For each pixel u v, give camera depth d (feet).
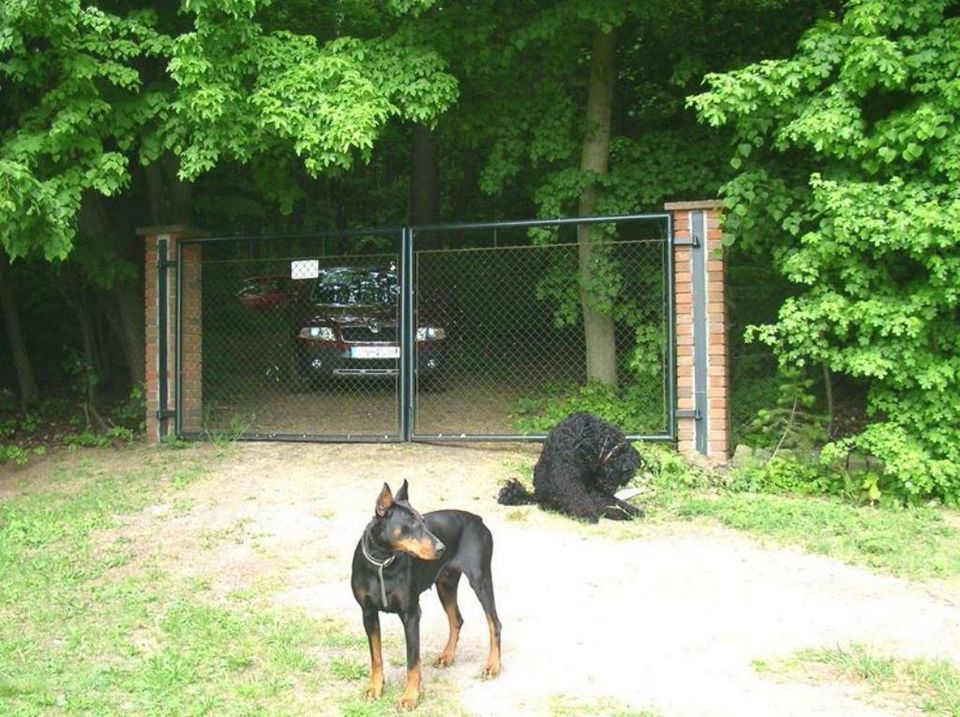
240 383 35.88
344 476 26.61
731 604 17.85
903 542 21.18
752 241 26.40
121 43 26.76
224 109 25.98
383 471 27.02
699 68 32.48
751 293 32.65
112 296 37.47
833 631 16.57
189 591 19.04
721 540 21.47
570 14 29.22
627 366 32.94
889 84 23.61
